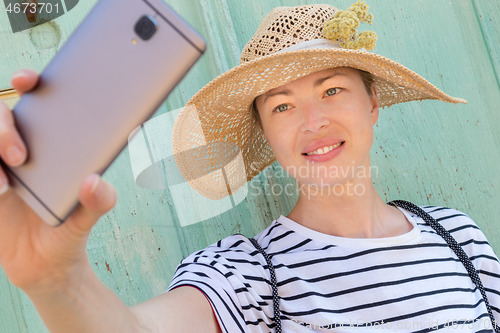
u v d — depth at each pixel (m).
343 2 1.42
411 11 1.44
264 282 1.02
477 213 1.42
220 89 1.09
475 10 1.45
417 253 1.08
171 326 0.78
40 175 0.53
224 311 0.89
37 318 1.12
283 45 1.07
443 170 1.42
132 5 0.55
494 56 1.45
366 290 1.02
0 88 1.13
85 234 0.54
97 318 0.61
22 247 0.54
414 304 1.01
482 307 1.07
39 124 0.54
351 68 1.10
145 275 1.19
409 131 1.42
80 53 0.55
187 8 1.32
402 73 1.11
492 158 1.43
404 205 1.24
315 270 1.04
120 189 1.20
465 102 1.21
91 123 0.54
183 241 1.25
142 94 0.55
